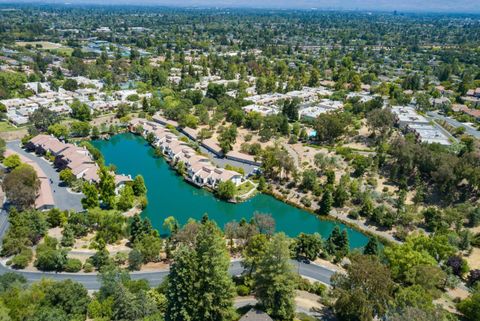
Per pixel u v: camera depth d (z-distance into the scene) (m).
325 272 101.12
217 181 151.12
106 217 114.12
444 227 121.69
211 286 69.50
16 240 99.25
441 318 70.88
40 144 170.25
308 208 139.12
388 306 74.94
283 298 75.50
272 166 156.12
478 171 132.62
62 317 67.94
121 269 95.69
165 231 122.50
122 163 172.50
